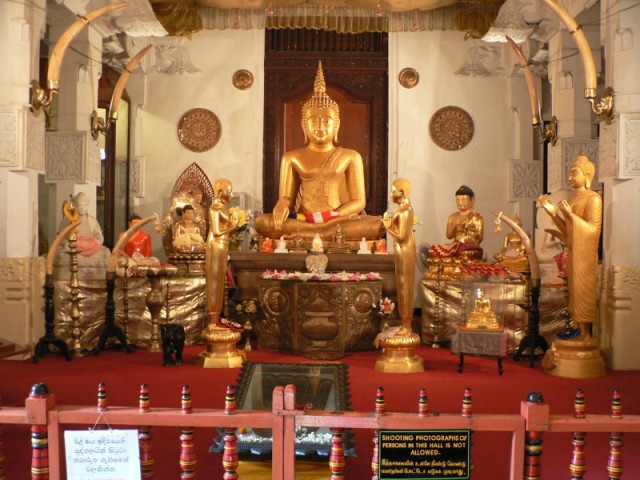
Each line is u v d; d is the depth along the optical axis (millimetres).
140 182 11633
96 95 9352
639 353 7254
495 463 4211
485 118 11695
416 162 11711
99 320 8297
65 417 3193
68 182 8945
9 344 7453
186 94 11719
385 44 11883
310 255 8531
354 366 7273
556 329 8086
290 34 11883
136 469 3168
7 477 3947
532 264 7496
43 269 7961
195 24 10641
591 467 4152
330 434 3938
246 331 8211
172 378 6531
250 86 11727
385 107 11875
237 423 3182
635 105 7266
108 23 9328
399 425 3125
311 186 10523
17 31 7500
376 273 8430
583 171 7141
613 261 7426
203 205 11523
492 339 6789
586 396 5922
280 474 3174
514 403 5656
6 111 7453
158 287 8164
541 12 9133
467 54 11648
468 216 9750
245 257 9109
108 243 11047
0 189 7523
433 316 8586
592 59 7336
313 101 10719
